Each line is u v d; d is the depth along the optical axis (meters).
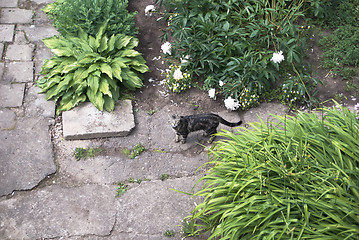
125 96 5.82
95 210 4.52
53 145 5.17
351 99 5.98
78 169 4.94
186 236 4.31
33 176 4.79
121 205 4.59
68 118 5.39
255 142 4.33
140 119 5.62
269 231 3.64
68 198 4.61
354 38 6.65
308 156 3.99
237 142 4.43
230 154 4.32
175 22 6.30
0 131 5.21
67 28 6.16
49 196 4.62
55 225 4.34
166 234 4.32
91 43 5.94
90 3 6.18
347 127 4.37
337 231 3.66
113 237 4.29
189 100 5.93
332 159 4.16
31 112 5.49
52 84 5.70
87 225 4.37
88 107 5.56
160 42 6.79
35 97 5.67
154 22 7.12
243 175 3.99
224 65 5.98
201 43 5.99
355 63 6.39
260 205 3.78
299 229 3.62
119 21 6.41
